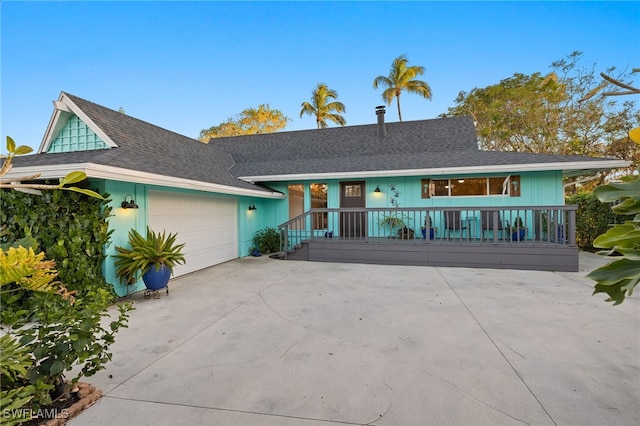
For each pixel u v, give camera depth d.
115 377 2.73
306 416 2.21
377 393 2.47
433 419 2.16
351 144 11.84
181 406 2.33
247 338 3.56
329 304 4.79
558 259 6.99
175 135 9.79
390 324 3.93
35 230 4.27
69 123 6.79
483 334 3.57
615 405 2.27
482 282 6.05
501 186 9.03
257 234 10.43
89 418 2.19
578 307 4.48
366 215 8.52
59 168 4.32
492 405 2.30
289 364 2.95
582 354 3.04
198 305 4.83
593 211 9.84
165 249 5.41
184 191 7.05
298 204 10.73
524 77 18.30
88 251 4.76
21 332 2.11
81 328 2.18
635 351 3.09
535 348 3.19
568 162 7.82
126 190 5.57
